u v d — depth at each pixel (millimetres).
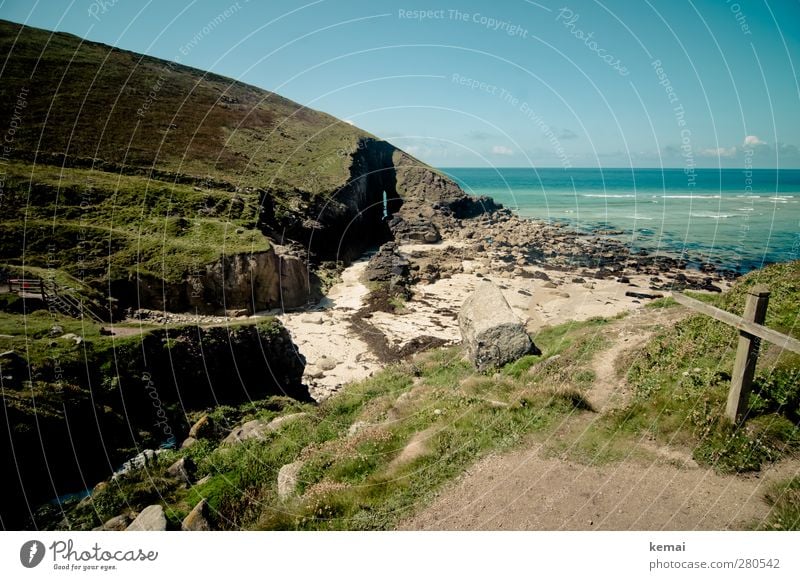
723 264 48094
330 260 52594
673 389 10094
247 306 34625
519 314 32938
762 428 8281
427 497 8336
